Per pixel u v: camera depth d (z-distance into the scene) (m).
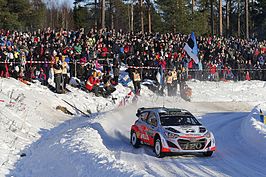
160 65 33.03
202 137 13.88
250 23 71.44
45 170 11.58
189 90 32.97
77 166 10.60
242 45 39.69
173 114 15.17
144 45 33.94
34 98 23.20
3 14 45.72
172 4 52.09
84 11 71.25
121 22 79.12
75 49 30.11
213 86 36.59
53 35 30.56
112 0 66.62
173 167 12.30
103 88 30.34
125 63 34.75
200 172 11.64
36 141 16.16
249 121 19.59
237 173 11.53
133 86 32.88
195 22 52.41
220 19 52.78
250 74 39.22
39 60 27.28
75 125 19.95
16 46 26.81
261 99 35.84
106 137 17.77
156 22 58.91
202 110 29.06
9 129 16.17
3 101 19.89
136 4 64.50
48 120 21.00
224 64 38.03
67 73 28.95
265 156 13.95
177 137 13.69
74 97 27.00
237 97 35.25
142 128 15.49
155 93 32.91
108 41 33.25
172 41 36.41
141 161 13.21
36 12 53.03
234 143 16.66
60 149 12.90
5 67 24.75
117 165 10.08
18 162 12.65
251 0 71.25
